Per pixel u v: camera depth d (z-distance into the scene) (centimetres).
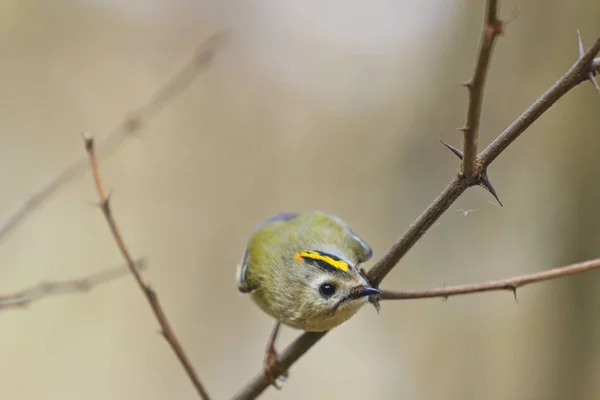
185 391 1159
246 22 1323
